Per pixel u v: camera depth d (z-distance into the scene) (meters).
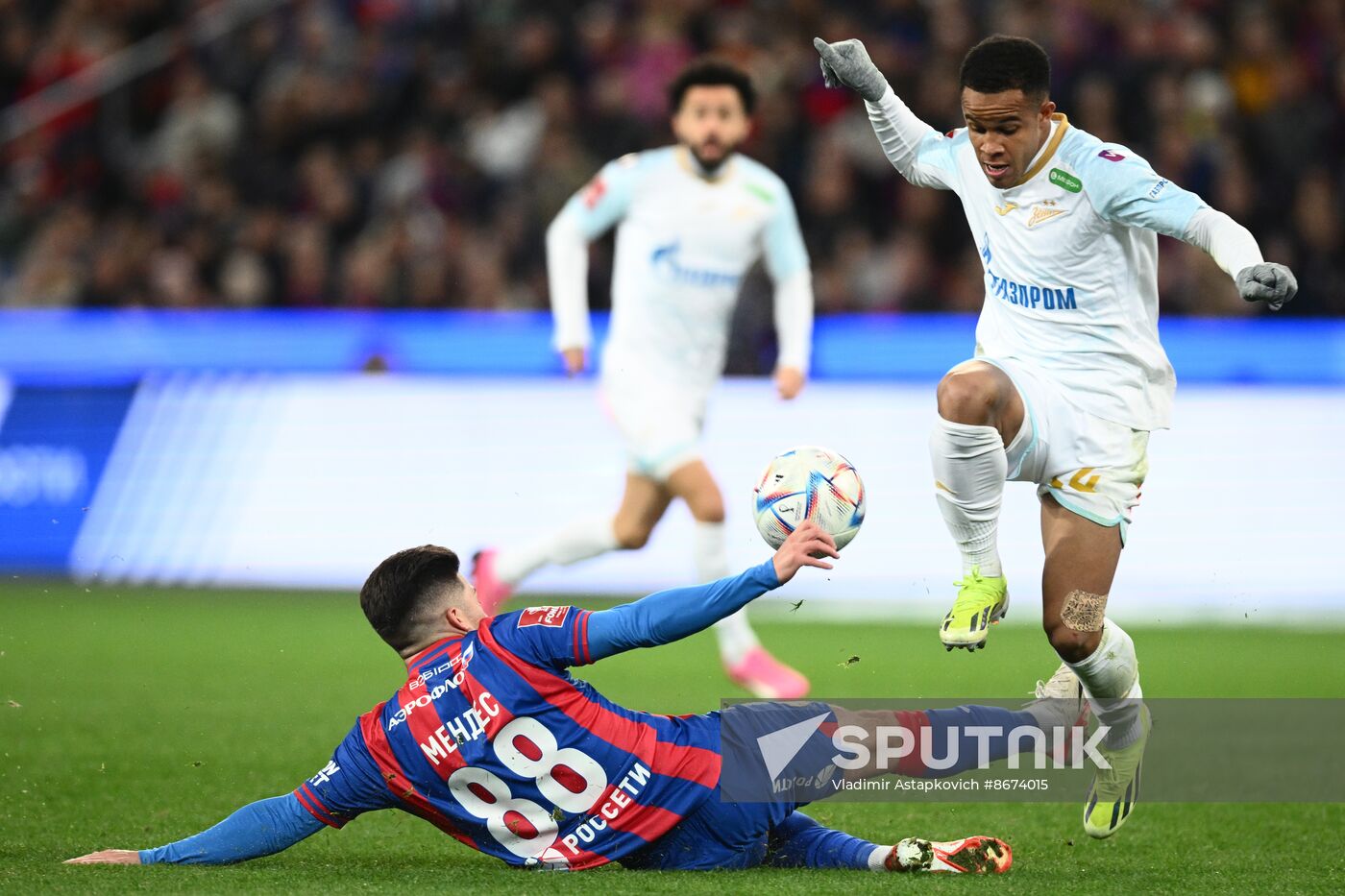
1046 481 16.83
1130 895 13.77
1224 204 50.81
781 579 13.70
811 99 52.22
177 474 43.50
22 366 44.56
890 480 41.25
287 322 43.72
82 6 59.78
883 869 14.63
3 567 43.75
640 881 13.84
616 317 28.23
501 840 14.41
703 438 41.59
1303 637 35.88
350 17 57.34
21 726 23.52
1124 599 40.31
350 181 53.19
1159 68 52.25
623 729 14.30
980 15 53.53
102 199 55.69
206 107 55.31
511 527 42.00
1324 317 49.50
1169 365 17.08
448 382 42.78
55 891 13.32
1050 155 16.39
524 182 51.97
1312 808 18.67
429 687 14.23
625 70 54.12
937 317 41.69
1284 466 40.97
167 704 25.62
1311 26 54.66
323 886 13.55
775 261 28.91
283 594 41.34
